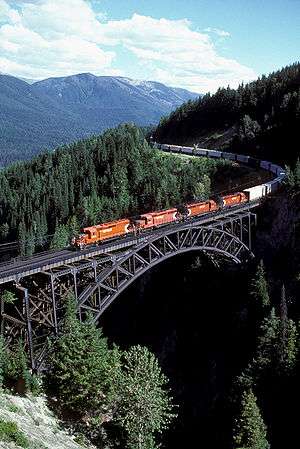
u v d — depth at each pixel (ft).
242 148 460.55
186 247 228.43
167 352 263.29
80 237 189.16
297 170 288.10
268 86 533.96
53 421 132.26
